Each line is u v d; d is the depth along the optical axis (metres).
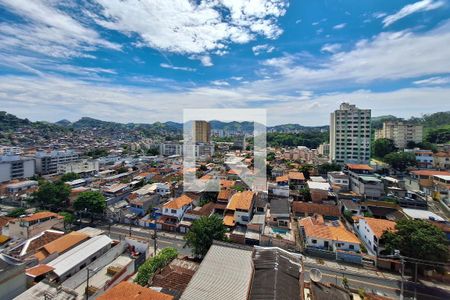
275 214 34.53
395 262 25.61
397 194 46.22
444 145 85.12
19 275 17.41
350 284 23.47
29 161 69.81
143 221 39.06
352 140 75.56
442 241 23.31
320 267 26.33
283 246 29.73
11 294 16.78
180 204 39.53
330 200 45.38
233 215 36.25
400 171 68.12
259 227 32.75
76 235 27.38
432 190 48.00
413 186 54.19
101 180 59.44
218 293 12.51
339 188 50.12
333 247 28.88
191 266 21.58
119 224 39.66
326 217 37.88
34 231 31.28
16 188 53.75
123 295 14.57
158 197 47.25
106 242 26.14
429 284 23.44
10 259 17.94
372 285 23.38
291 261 15.02
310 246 29.56
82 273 21.83
